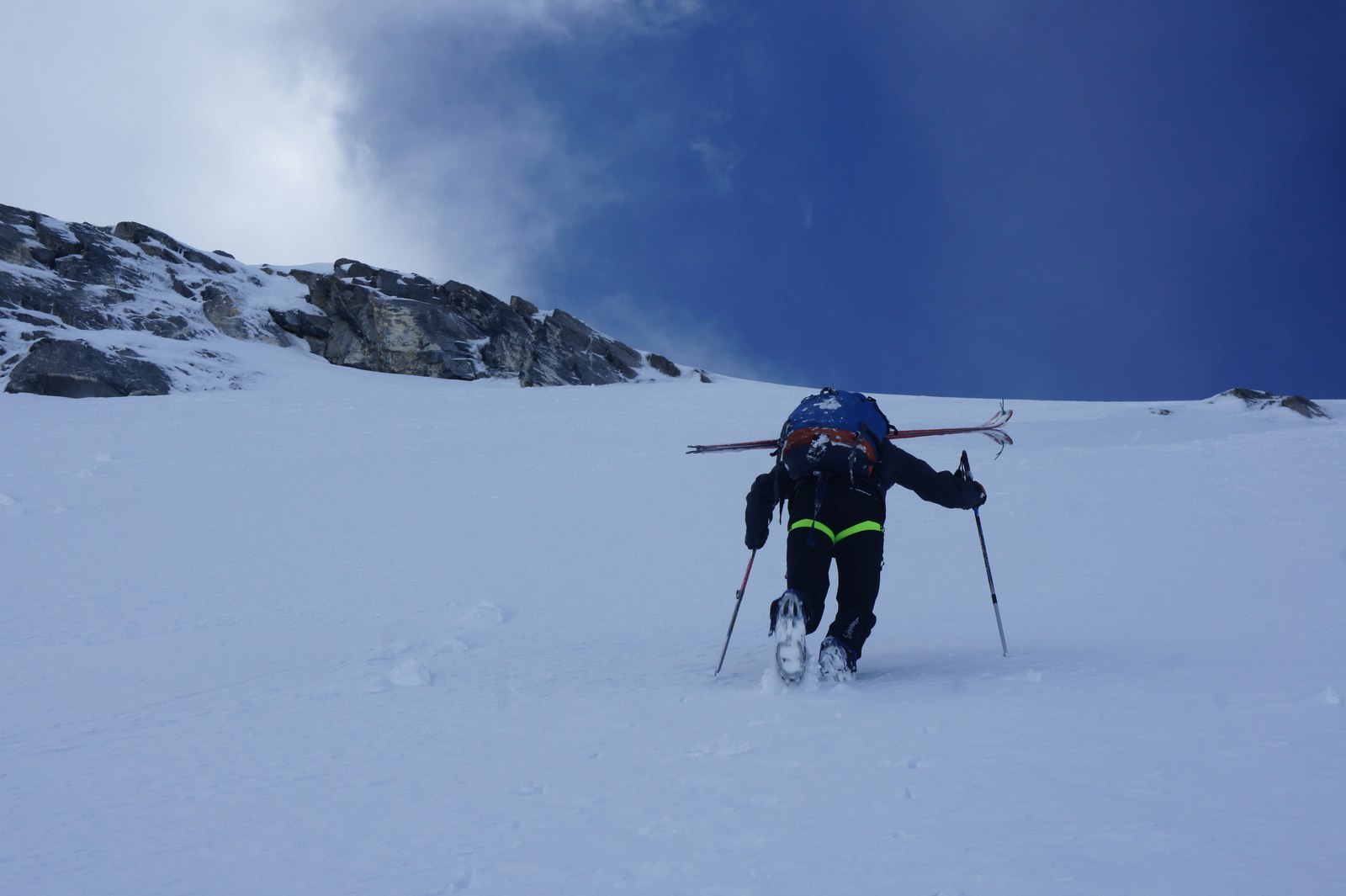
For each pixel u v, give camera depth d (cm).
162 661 647
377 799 260
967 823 193
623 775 262
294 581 1044
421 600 914
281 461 2106
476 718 379
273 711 437
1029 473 1444
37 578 1068
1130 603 632
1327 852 162
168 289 5234
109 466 2012
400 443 2431
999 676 371
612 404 3409
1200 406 3089
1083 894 152
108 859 224
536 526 1366
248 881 200
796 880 172
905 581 832
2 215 5059
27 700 525
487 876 190
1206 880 154
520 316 5481
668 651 581
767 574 983
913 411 3164
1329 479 1231
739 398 3556
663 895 172
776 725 306
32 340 4206
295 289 5666
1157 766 221
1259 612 549
